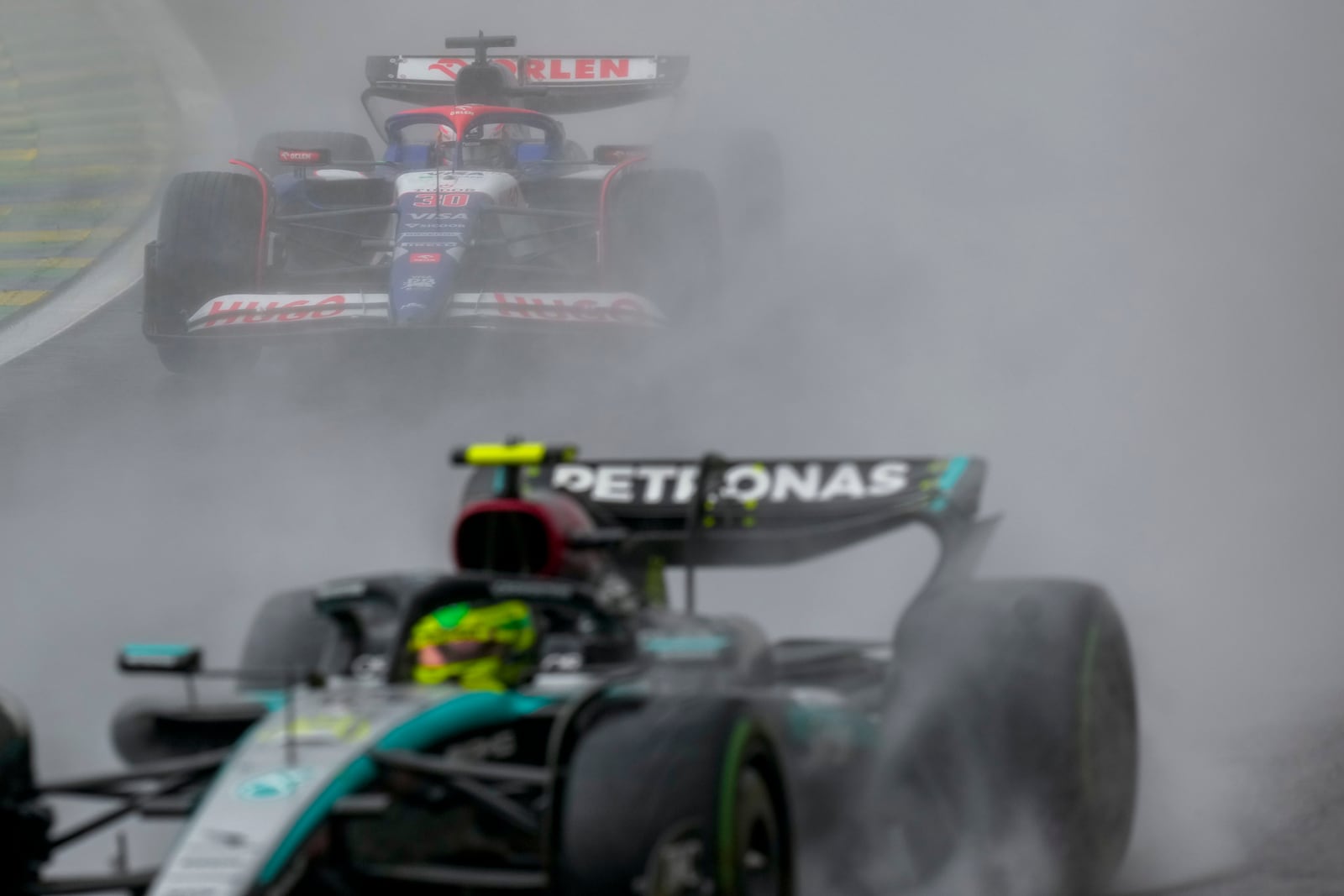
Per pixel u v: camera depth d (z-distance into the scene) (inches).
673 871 597.6
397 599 742.5
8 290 3112.7
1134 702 800.3
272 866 590.9
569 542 768.3
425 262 1834.4
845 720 780.0
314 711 671.8
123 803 896.3
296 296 1883.6
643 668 691.4
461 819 714.2
